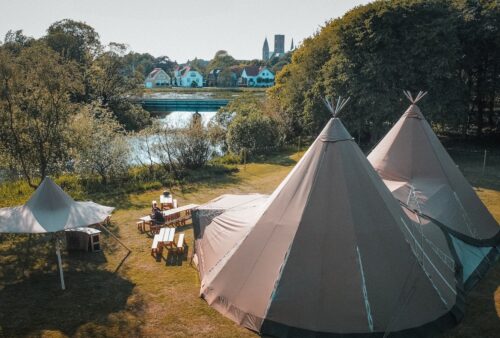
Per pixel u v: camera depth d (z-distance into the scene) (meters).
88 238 12.99
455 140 31.58
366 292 8.35
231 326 8.88
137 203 18.14
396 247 8.87
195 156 23.67
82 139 19.83
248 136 27.56
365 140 32.06
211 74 139.00
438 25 24.20
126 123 48.56
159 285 10.90
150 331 8.86
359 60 25.78
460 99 25.61
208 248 11.27
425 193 12.49
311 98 29.59
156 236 13.32
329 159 9.41
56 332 8.87
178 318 9.30
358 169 9.38
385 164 13.71
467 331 8.72
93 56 53.62
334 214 8.97
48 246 13.61
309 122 30.20
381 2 25.88
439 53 24.23
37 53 17.97
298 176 9.69
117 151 21.11
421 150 13.50
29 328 9.00
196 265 11.94
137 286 10.85
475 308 9.69
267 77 124.19
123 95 53.50
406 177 13.30
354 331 8.05
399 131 13.96
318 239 8.82
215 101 63.84
